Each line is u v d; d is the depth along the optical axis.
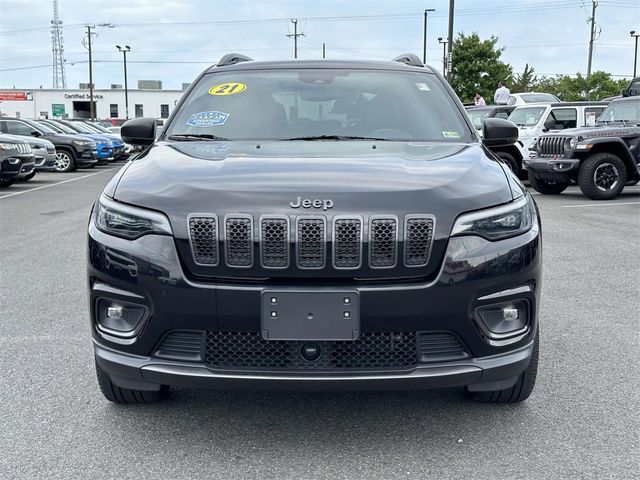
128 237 2.87
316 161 3.21
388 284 2.75
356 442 3.12
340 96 4.24
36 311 5.30
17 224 9.88
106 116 79.44
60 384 3.81
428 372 2.77
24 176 16.20
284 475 2.83
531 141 14.77
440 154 3.45
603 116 13.49
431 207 2.79
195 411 3.45
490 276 2.81
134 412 3.45
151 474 2.84
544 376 3.90
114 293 2.89
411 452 3.02
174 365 2.82
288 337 2.74
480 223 2.84
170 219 2.81
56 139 21.67
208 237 2.77
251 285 2.75
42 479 2.80
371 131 3.99
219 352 2.81
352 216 2.74
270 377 2.74
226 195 2.82
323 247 2.73
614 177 12.47
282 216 2.74
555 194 13.76
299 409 3.47
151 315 2.81
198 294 2.75
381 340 2.79
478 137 4.02
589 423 3.30
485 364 2.85
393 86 4.38
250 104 4.18
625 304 5.43
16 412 3.45
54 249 7.92
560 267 6.76
